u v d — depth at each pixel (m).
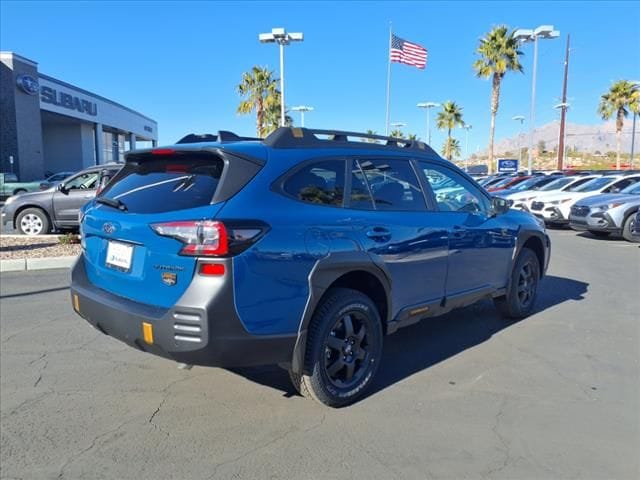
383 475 2.95
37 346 5.05
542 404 3.83
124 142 63.56
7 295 7.04
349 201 3.87
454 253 4.66
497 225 5.30
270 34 23.78
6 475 2.94
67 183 12.37
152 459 3.11
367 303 3.86
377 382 4.23
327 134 4.04
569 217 14.69
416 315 4.38
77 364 4.59
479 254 5.02
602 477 2.93
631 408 3.77
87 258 3.97
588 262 9.99
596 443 3.29
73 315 6.10
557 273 8.80
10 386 4.12
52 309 6.35
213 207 3.15
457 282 4.78
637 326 5.72
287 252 3.30
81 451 3.19
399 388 4.12
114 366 4.54
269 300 3.23
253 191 3.30
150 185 3.66
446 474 2.96
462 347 5.06
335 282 3.81
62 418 3.61
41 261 8.92
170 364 4.58
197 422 3.56
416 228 4.25
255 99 37.19
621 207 12.83
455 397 3.95
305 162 3.66
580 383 4.21
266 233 3.21
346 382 3.81
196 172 3.49
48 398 3.92
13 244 10.94
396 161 4.42
